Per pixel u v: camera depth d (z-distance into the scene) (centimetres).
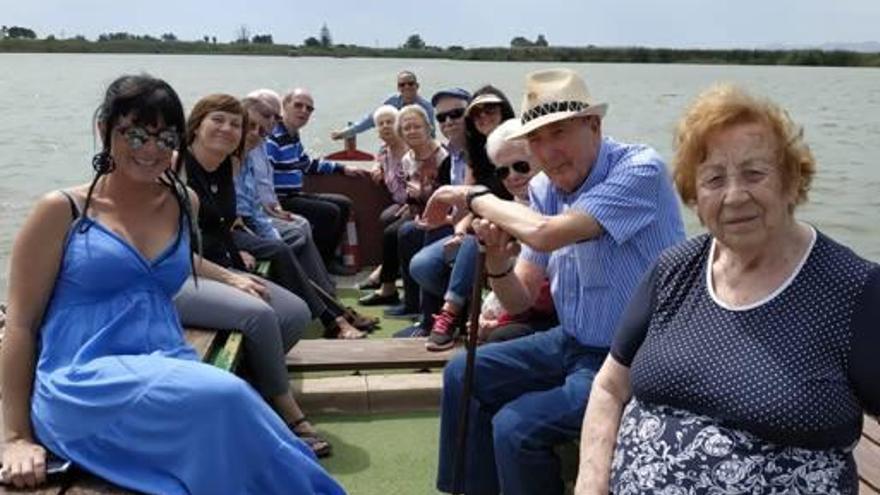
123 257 272
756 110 198
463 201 330
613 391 234
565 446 353
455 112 558
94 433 257
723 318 201
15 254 268
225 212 462
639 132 2088
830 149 1992
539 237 295
